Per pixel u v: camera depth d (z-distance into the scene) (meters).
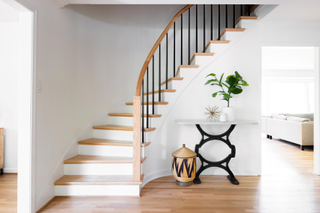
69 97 2.71
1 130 3.08
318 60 3.15
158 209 2.13
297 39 3.13
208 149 3.20
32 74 1.95
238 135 3.18
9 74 3.15
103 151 2.84
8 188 2.59
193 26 4.13
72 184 2.38
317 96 3.18
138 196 2.41
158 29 4.05
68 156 2.67
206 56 3.11
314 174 3.21
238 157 3.19
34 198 2.01
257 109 3.17
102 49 3.48
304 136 4.84
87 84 3.14
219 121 2.89
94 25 3.31
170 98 3.11
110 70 3.63
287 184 2.80
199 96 3.17
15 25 3.13
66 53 2.64
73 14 2.81
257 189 2.63
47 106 2.23
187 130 3.20
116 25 3.74
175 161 2.74
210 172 3.20
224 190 2.60
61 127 2.53
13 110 3.16
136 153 2.41
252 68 3.15
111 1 2.36
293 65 7.62
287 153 4.58
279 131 5.81
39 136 2.09
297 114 6.81
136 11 3.96
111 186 2.41
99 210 2.10
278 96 9.04
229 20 4.15
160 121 3.05
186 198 2.38
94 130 3.22
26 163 1.95
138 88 2.45
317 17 2.96
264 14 2.93
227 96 2.80
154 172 3.06
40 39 2.09
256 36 3.14
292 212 2.08
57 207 2.16
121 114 3.43
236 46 3.15
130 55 3.90
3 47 3.14
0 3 2.52
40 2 2.09
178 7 4.11
